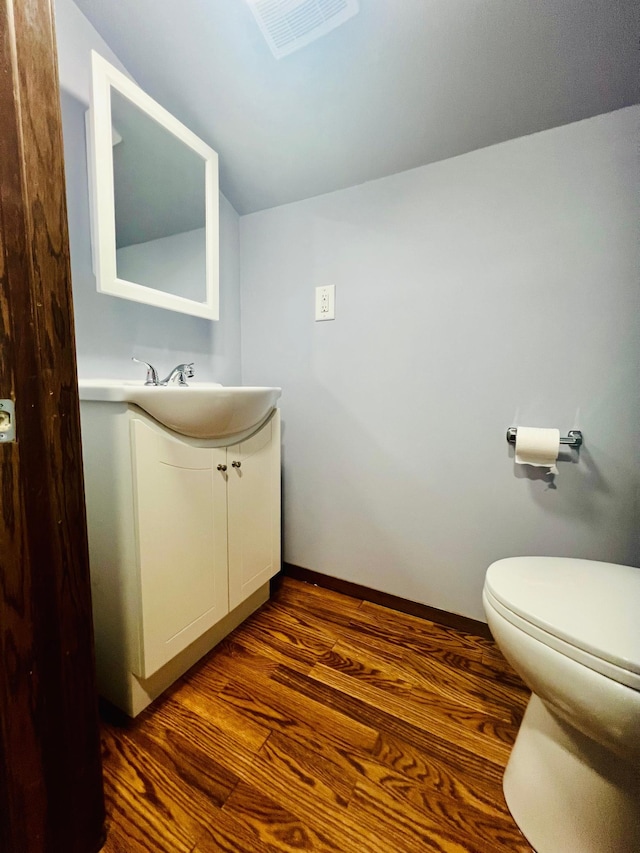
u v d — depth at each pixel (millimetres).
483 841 617
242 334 1571
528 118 960
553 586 693
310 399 1420
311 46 930
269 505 1234
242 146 1252
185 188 1211
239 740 789
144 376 1193
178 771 722
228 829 627
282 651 1072
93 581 854
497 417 1100
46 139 482
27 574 483
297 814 650
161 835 618
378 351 1266
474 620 1182
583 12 767
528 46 839
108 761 741
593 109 906
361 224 1254
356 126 1089
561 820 585
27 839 502
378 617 1264
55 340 509
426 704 895
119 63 1096
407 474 1256
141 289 1085
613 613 596
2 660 460
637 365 930
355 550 1378
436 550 1229
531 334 1036
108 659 848
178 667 953
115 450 765
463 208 1088
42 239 485
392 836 621
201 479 920
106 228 980
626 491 967
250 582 1153
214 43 970
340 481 1386
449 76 926
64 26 950
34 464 489
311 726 826
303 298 1398
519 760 673
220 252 1440
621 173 906
